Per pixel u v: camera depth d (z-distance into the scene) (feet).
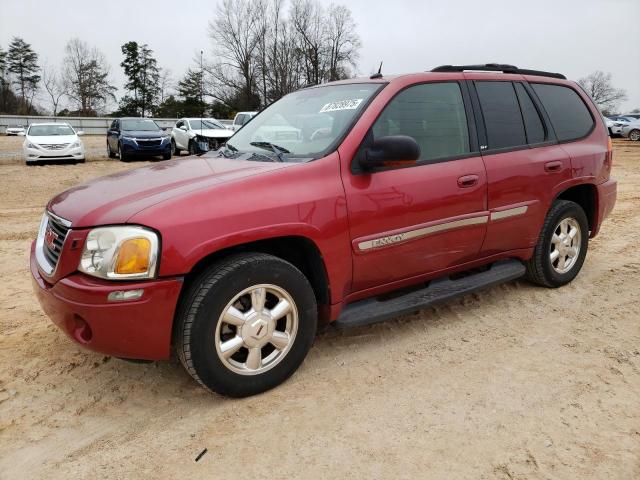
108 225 8.88
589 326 13.15
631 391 10.18
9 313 14.42
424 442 8.73
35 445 8.82
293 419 9.40
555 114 15.21
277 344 10.13
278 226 9.66
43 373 11.10
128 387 10.57
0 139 121.29
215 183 9.66
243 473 8.09
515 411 9.56
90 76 242.37
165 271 8.77
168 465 8.30
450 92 12.84
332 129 11.35
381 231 11.04
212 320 9.21
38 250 10.57
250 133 13.43
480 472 8.02
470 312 14.01
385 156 10.37
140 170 11.93
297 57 205.16
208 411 9.70
